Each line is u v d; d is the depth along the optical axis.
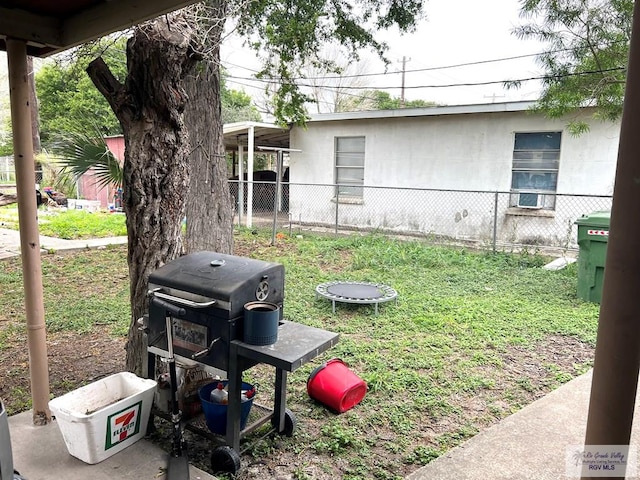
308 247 8.74
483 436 2.57
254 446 2.47
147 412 2.46
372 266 7.24
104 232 10.20
